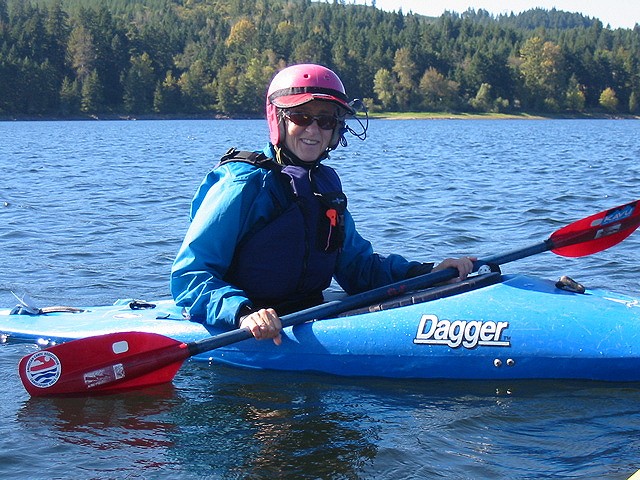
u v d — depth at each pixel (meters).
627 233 5.06
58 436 3.48
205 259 4.25
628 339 4.04
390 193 12.59
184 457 3.27
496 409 3.76
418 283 4.46
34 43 86.19
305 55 95.06
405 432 3.50
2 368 4.36
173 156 23.58
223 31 131.50
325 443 3.39
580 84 102.12
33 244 7.99
